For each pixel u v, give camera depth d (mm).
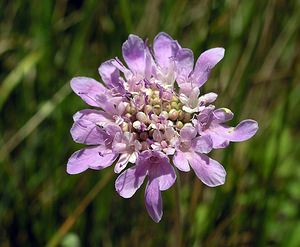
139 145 97
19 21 160
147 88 103
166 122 100
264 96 155
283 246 145
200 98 101
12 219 153
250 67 140
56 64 155
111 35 150
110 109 101
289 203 157
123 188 96
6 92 148
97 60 152
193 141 97
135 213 148
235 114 138
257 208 145
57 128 149
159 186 94
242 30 147
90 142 99
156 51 107
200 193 140
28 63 151
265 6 145
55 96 150
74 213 136
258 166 148
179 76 103
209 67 102
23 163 154
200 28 150
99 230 148
